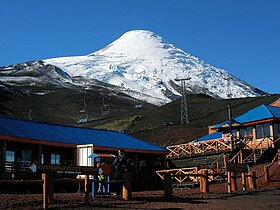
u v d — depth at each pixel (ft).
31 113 505.25
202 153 120.98
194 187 92.58
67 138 100.12
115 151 106.93
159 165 122.52
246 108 341.62
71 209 46.29
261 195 62.59
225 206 49.60
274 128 120.78
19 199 51.65
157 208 48.19
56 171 47.42
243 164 71.92
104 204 51.03
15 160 90.17
